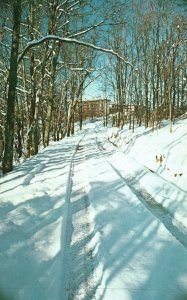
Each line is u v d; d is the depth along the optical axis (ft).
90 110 269.64
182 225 20.17
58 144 78.38
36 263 14.23
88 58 103.50
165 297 12.00
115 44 111.24
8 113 37.04
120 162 45.55
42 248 15.75
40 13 60.39
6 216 19.76
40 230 17.98
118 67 117.60
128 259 14.88
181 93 113.19
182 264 14.65
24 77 65.77
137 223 19.79
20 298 11.54
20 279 12.89
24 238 16.72
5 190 26.53
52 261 14.47
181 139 51.29
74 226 19.44
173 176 34.78
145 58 99.50
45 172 35.78
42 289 12.17
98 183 30.19
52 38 37.06
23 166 39.86
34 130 61.57
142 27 96.99
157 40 90.84
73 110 119.55
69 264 14.69
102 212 21.53
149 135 71.46
